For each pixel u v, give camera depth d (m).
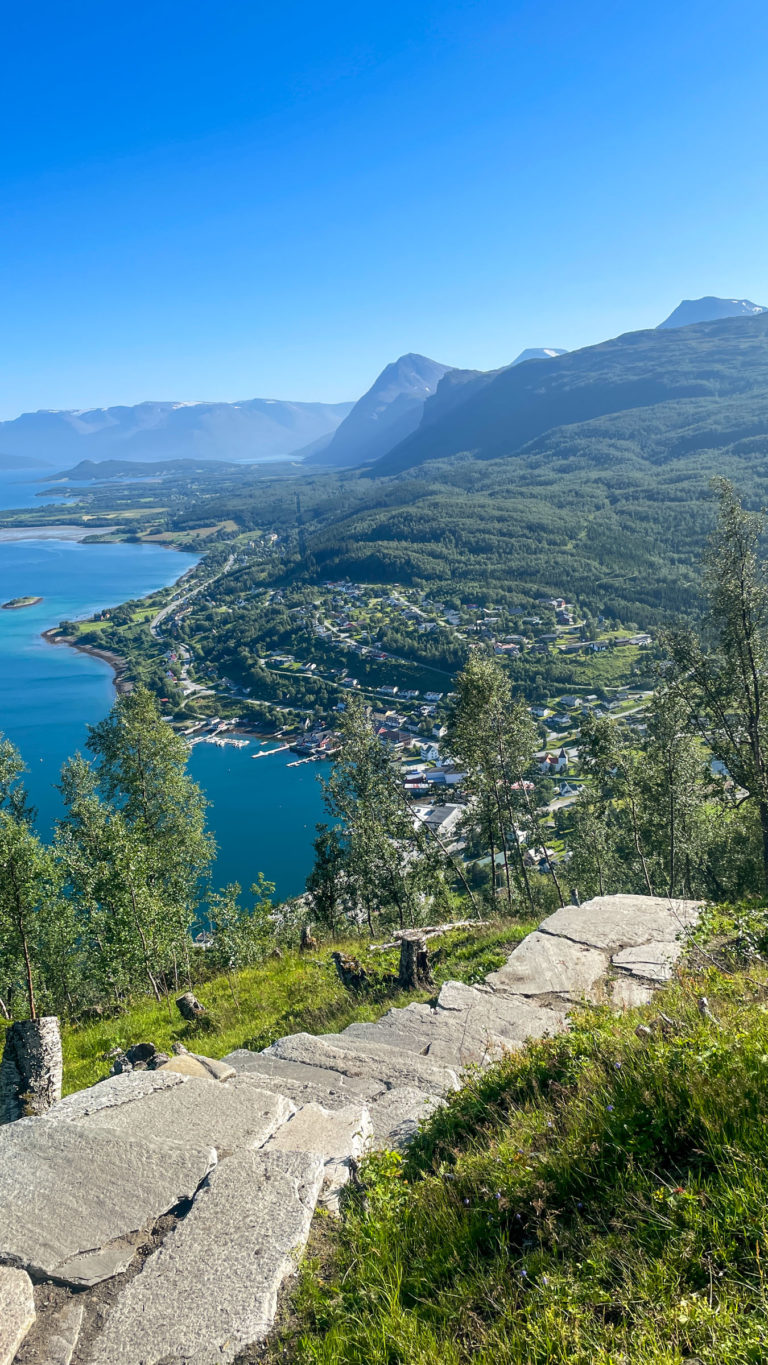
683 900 12.20
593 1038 5.64
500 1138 4.91
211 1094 6.14
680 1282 3.04
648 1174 3.75
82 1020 22.19
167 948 24.08
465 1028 8.64
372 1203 4.52
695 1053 4.32
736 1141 3.55
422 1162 5.28
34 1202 4.78
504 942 13.38
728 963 8.08
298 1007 14.34
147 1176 5.00
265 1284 4.00
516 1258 3.67
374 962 14.96
